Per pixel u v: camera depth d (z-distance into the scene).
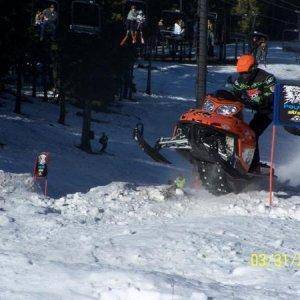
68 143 38.94
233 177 13.27
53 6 36.88
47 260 7.68
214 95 13.47
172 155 39.12
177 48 88.31
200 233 9.21
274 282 7.08
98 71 41.16
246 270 7.47
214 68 82.81
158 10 54.38
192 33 55.94
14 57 37.09
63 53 42.22
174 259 7.92
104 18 41.38
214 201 12.80
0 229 9.28
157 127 53.19
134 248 8.26
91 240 8.80
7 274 7.06
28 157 31.28
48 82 55.91
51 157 32.56
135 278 6.77
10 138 36.16
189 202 12.53
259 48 76.75
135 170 33.28
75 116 48.97
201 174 13.66
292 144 47.84
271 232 9.62
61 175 26.83
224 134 13.12
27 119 43.38
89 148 38.00
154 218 10.85
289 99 11.75
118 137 45.34
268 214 11.38
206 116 13.02
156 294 6.23
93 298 6.32
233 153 13.25
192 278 7.20
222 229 9.55
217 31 85.75
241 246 8.65
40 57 46.00
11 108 46.00
